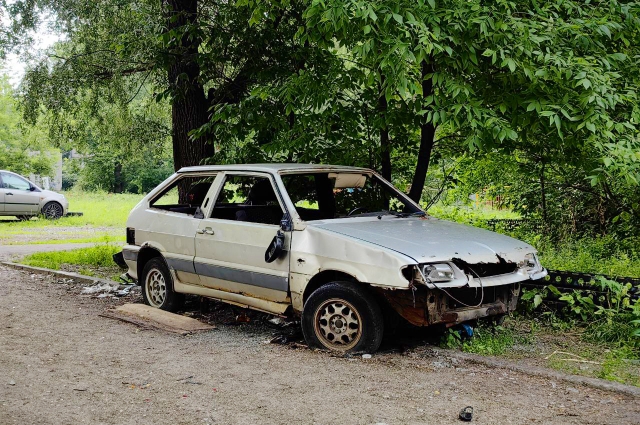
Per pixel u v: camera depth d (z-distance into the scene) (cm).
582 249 1060
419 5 642
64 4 1333
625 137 718
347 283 586
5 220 2678
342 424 425
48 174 4181
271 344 637
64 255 1341
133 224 813
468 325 633
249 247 658
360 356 580
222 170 736
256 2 872
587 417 441
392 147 968
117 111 1449
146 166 5334
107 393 488
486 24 658
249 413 445
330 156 937
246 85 1086
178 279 758
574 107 693
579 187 1177
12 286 1005
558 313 710
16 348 622
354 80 876
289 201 645
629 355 588
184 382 515
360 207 709
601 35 696
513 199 1363
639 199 1074
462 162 1206
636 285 678
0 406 458
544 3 739
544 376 532
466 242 602
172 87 1070
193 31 1007
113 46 1127
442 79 699
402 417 438
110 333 688
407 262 541
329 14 636
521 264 619
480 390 496
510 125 722
